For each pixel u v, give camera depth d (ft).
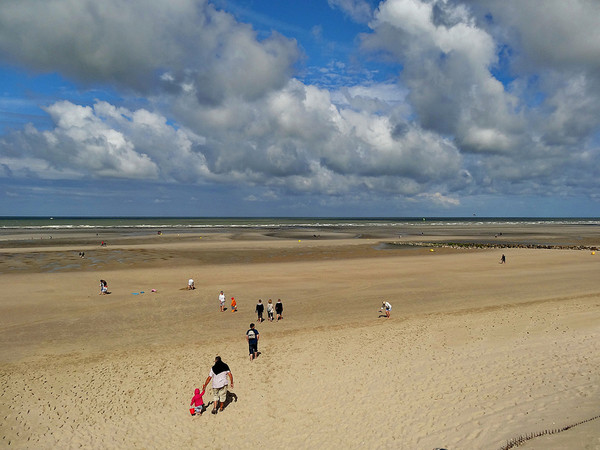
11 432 41.39
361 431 38.75
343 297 109.29
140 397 49.03
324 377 51.98
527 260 183.52
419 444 35.42
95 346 70.13
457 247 257.14
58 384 53.11
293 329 79.00
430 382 47.93
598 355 51.65
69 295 113.91
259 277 142.31
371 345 63.62
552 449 30.12
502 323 71.97
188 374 55.83
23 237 328.29
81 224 628.69
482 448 33.14
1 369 59.11
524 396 42.01
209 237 338.95
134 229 467.11
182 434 40.93
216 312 95.09
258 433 40.32
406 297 107.76
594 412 36.09
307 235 377.91
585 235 407.03
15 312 94.99
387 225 649.20
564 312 77.56
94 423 43.14
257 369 56.44
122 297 111.34
